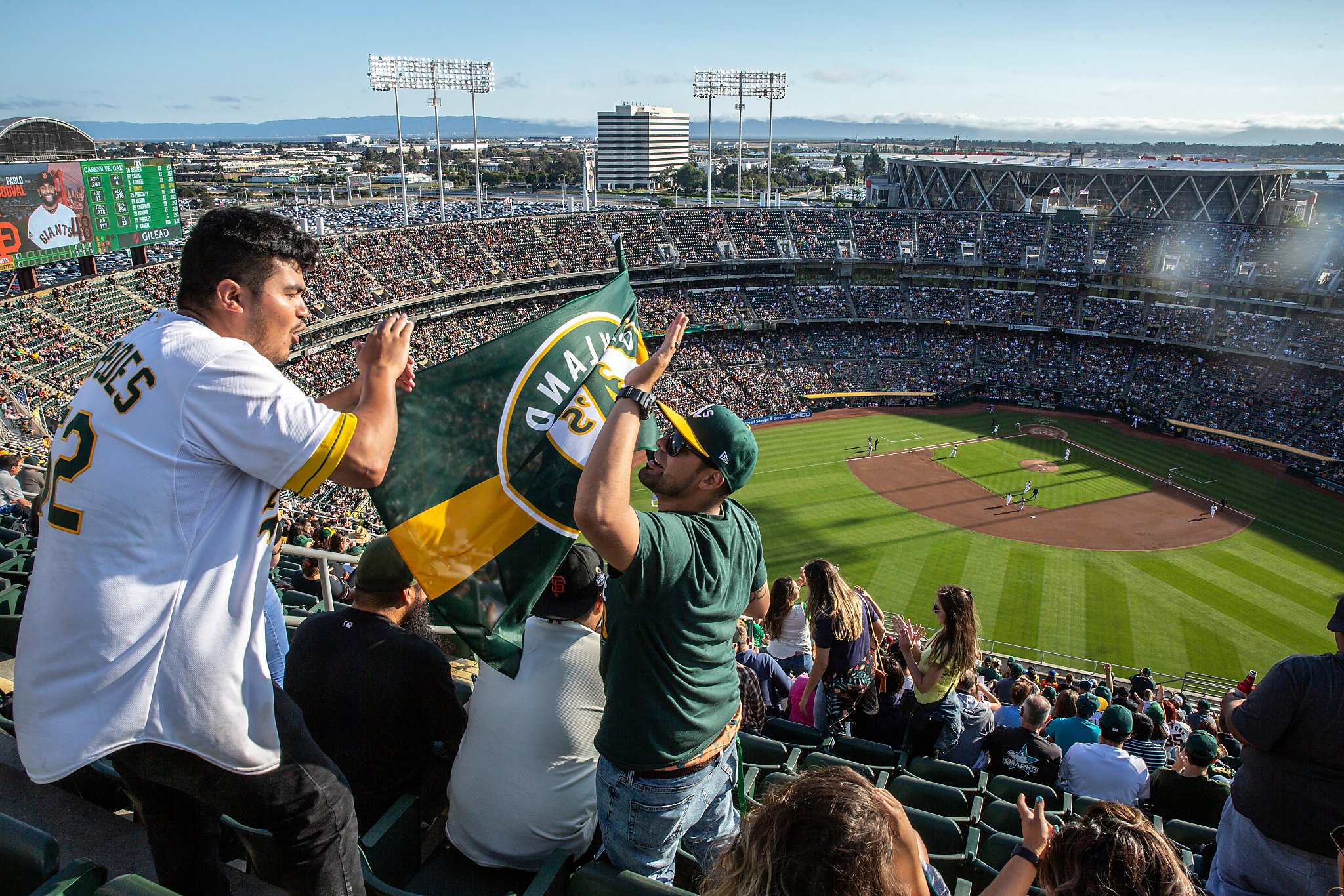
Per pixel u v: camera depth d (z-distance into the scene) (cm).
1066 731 1209
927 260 9056
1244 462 6525
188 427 343
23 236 4619
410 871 538
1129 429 7369
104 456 340
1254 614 4162
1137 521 5350
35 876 370
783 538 5056
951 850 738
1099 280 8631
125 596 334
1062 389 8012
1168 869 389
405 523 538
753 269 9094
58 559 340
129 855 447
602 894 426
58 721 339
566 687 523
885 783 855
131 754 372
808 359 8431
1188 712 2516
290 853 395
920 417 7669
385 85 8500
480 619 537
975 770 1053
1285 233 7950
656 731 433
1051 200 10194
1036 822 468
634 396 411
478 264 7912
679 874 551
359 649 546
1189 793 996
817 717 1044
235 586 358
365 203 15225
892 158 11456
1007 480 6072
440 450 551
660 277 8769
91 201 5047
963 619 995
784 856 304
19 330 4778
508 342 571
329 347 6831
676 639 421
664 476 452
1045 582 4494
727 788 490
